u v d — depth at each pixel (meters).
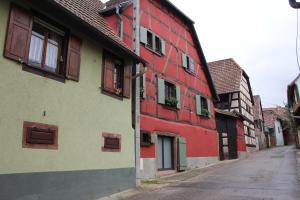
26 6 7.81
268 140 44.91
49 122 8.05
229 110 27.75
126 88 11.56
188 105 17.73
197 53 20.14
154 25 15.62
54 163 8.05
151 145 13.65
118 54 11.22
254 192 9.73
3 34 7.16
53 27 8.68
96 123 9.80
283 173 13.85
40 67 8.11
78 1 11.55
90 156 9.38
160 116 14.73
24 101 7.43
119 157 10.75
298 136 32.66
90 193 9.20
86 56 9.73
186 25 19.09
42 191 7.62
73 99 8.97
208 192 9.95
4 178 6.74
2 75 6.99
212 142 20.39
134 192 10.50
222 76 29.20
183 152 16.08
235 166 17.62
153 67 14.81
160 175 14.08
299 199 8.57
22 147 7.23
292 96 30.28
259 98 40.28
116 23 13.10
